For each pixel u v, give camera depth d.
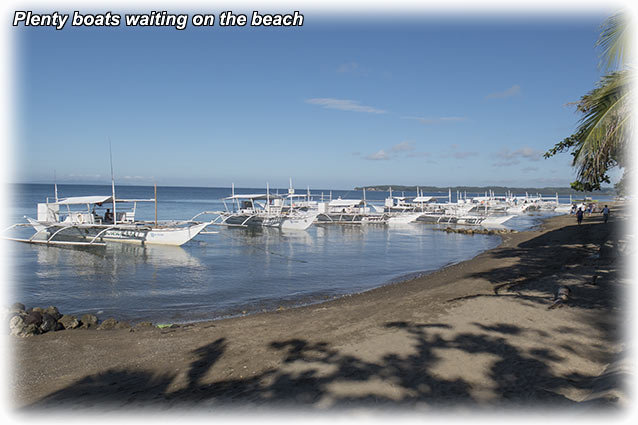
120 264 22.20
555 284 12.10
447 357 6.80
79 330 10.06
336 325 9.44
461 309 9.69
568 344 7.21
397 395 5.54
